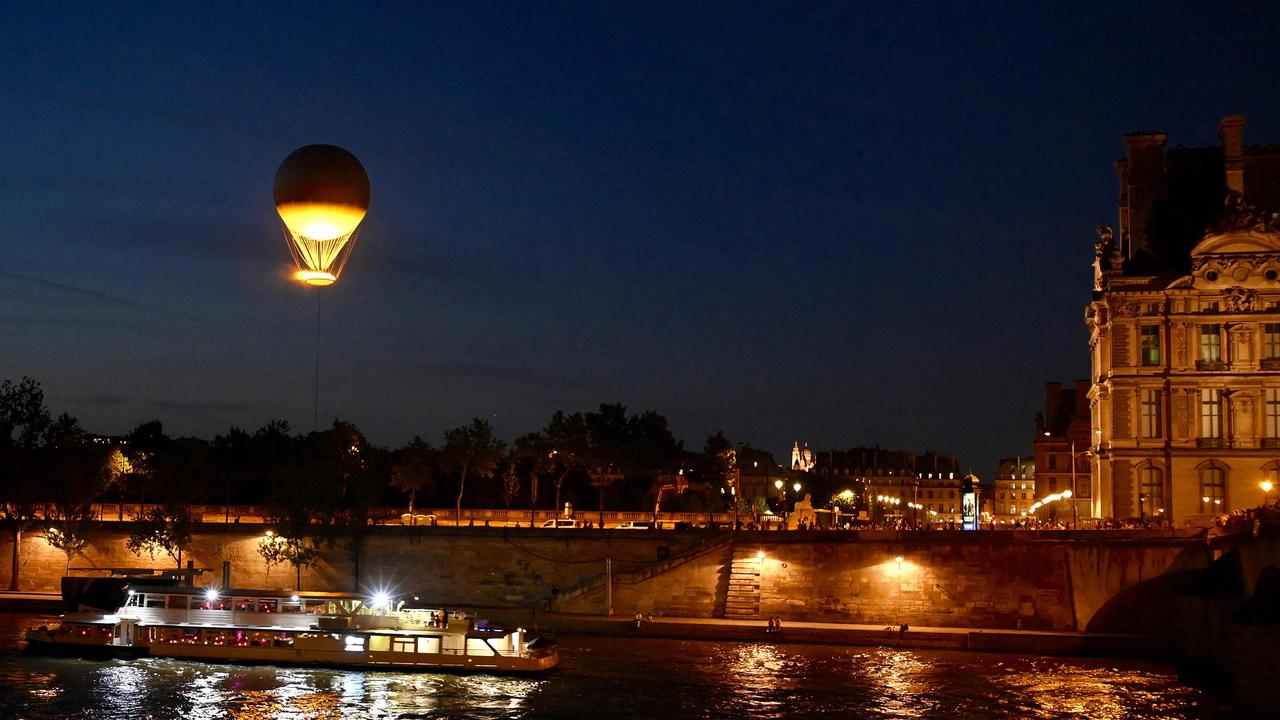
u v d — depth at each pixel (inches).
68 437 4869.6
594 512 5772.6
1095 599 3757.4
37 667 3280.0
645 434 6063.0
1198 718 2704.2
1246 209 4411.9
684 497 7086.6
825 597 3976.4
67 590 4099.4
